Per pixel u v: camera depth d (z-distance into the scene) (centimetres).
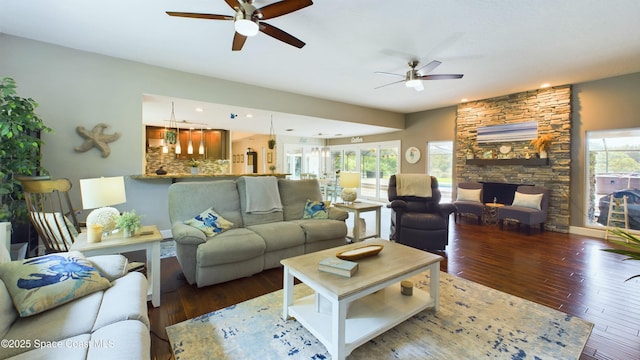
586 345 182
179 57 362
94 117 352
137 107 378
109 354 109
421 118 725
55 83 330
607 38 300
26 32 298
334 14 256
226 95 452
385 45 321
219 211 324
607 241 424
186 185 320
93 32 296
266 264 296
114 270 178
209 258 253
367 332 174
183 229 264
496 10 247
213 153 838
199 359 166
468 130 618
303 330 196
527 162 520
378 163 883
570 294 251
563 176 488
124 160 373
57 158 335
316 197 408
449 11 250
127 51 344
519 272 302
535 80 455
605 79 448
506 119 556
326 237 337
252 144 1052
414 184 432
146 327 138
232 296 247
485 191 584
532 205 485
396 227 394
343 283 170
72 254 171
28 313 130
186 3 245
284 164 957
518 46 321
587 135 474
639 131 432
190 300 239
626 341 186
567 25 272
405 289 220
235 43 261
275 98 509
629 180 442
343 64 381
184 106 470
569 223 486
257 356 170
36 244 303
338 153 1041
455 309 223
